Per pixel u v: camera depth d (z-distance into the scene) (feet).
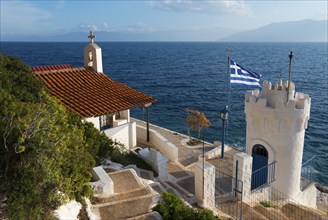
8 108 37.35
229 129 132.57
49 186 33.91
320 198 76.48
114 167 56.18
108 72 326.44
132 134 77.51
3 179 31.96
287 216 51.62
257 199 55.31
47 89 68.18
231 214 49.08
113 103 72.95
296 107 54.90
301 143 57.57
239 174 52.90
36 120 34.50
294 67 359.87
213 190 51.24
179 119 150.71
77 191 39.29
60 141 35.37
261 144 57.52
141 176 56.75
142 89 229.66
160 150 76.79
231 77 67.62
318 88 222.28
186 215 39.91
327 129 135.95
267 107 55.31
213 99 194.39
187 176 63.57
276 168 56.95
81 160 40.06
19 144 31.58
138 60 488.44
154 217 38.86
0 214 30.45
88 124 59.36
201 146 83.05
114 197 44.50
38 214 30.94
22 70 61.36
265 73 298.76
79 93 74.28
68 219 34.17
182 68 368.27
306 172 85.61
